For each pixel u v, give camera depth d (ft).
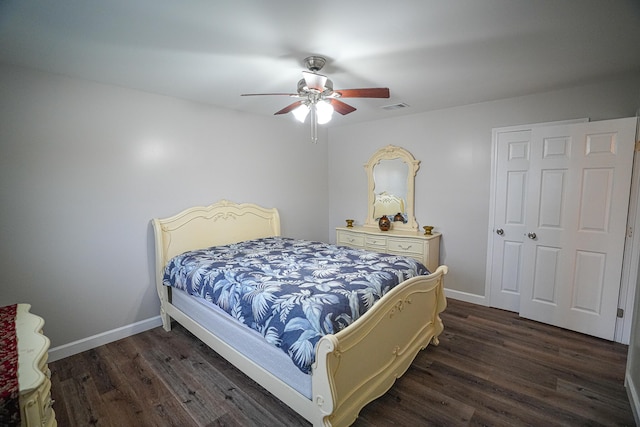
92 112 8.49
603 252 8.85
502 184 10.84
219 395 6.74
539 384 6.99
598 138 8.74
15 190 7.39
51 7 4.91
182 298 9.06
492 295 11.43
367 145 14.66
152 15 5.19
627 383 6.68
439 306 8.55
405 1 4.83
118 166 9.04
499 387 6.90
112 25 5.53
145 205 9.66
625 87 8.57
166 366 7.82
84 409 6.33
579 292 9.33
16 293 7.52
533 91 9.70
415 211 13.33
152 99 9.65
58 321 8.16
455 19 5.40
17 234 7.47
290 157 14.30
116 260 9.13
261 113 12.68
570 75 8.28
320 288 6.46
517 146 10.43
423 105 11.46
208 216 11.04
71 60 7.07
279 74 8.00
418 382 7.11
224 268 8.09
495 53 6.84
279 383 5.82
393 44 6.33
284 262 8.63
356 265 8.20
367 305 6.25
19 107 7.39
